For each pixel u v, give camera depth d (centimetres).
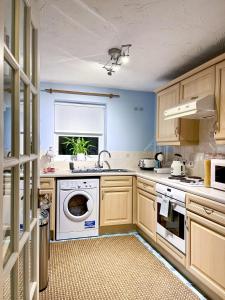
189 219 208
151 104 407
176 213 232
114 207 324
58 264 238
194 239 202
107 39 213
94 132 388
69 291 193
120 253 266
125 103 396
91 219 314
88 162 378
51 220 298
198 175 300
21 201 99
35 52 121
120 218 327
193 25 187
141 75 317
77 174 307
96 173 315
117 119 392
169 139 311
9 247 84
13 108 86
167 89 314
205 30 195
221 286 170
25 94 104
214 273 177
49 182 297
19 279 94
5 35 81
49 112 360
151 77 326
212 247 180
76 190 307
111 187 323
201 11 168
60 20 182
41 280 193
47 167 351
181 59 260
